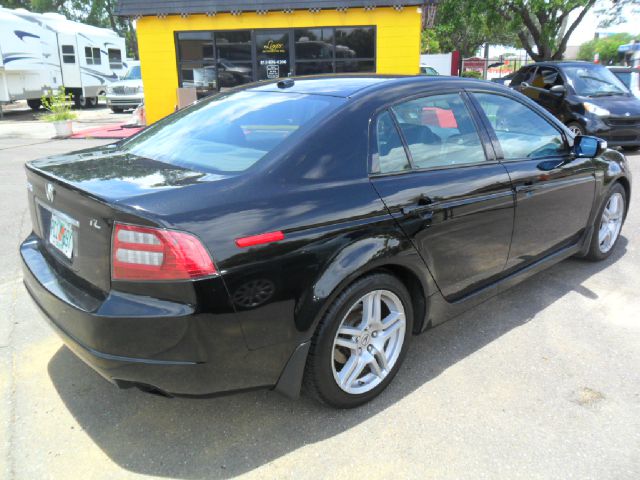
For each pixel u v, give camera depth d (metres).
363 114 2.80
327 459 2.46
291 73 12.80
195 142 2.90
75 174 2.59
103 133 15.02
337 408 2.78
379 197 2.69
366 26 12.39
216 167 2.57
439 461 2.45
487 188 3.24
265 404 2.86
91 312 2.23
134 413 2.79
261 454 2.50
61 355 3.33
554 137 3.97
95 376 3.11
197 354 2.19
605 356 3.33
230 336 2.23
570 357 3.32
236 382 2.34
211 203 2.24
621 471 2.39
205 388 2.28
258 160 2.53
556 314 3.89
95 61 25.09
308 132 2.62
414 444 2.56
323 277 2.45
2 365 3.20
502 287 3.59
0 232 5.74
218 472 2.39
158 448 2.53
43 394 2.93
